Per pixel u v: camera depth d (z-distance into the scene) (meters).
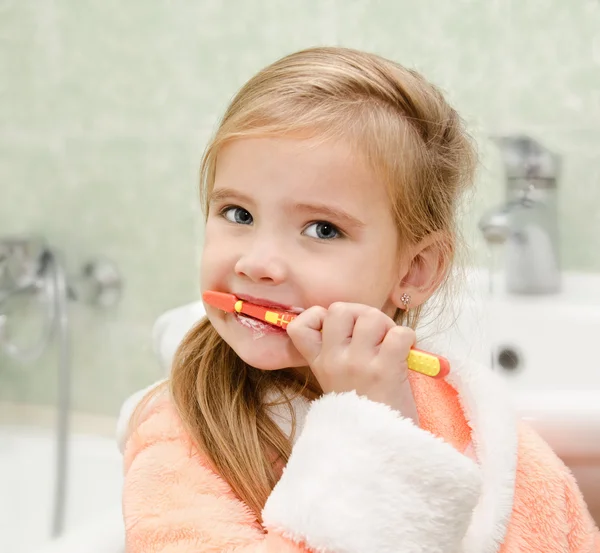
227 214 0.50
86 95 1.25
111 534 0.68
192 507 0.48
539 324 0.90
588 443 0.53
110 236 1.29
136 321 1.29
